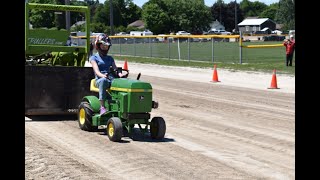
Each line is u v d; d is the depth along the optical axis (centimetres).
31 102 1359
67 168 882
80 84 1402
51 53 1558
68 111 1395
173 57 4809
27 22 1490
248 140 1154
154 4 13225
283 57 4797
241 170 894
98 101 1224
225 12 16650
